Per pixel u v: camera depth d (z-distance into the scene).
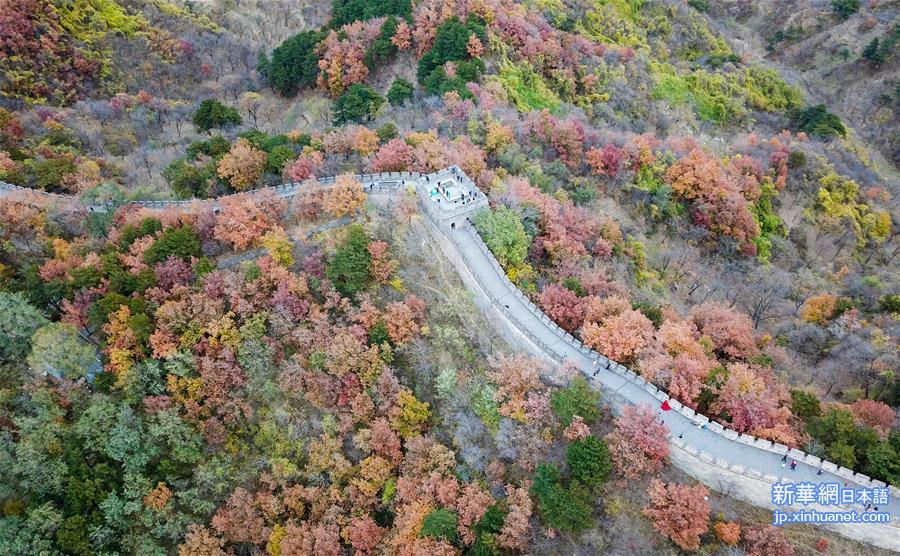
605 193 132.50
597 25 198.00
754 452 78.69
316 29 196.50
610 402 85.50
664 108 176.38
